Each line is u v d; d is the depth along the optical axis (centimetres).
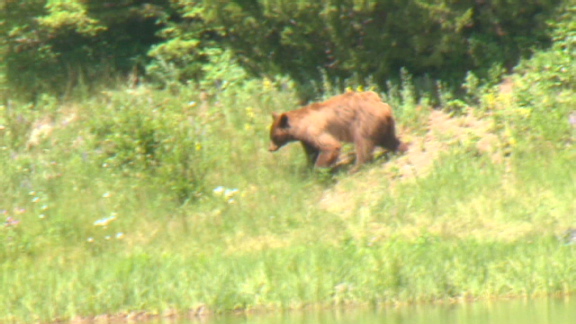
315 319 1062
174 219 1492
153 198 1543
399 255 1201
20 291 1178
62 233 1435
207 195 1557
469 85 1745
